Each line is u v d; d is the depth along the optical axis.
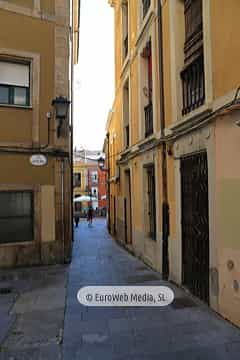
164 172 7.51
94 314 5.12
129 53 11.71
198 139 5.65
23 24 8.77
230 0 4.55
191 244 6.12
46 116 8.94
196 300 5.68
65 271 8.20
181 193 6.59
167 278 7.30
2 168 8.39
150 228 9.59
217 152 4.91
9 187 8.41
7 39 8.55
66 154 9.07
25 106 8.73
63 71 9.20
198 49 6.16
